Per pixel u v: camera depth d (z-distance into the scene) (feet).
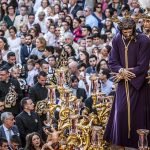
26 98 101.96
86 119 76.38
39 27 143.02
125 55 73.61
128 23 72.84
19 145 95.09
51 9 150.61
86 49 130.62
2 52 133.39
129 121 73.05
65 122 76.33
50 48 128.67
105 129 74.74
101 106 77.66
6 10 156.25
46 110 82.38
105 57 120.16
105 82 103.91
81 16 147.33
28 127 100.37
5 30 145.38
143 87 73.61
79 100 80.48
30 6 158.10
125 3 152.46
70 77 104.37
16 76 118.32
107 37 133.08
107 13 148.77
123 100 73.31
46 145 74.33
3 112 103.65
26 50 134.31
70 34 132.46
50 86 79.77
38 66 120.78
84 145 73.72
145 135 69.00
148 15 75.61
